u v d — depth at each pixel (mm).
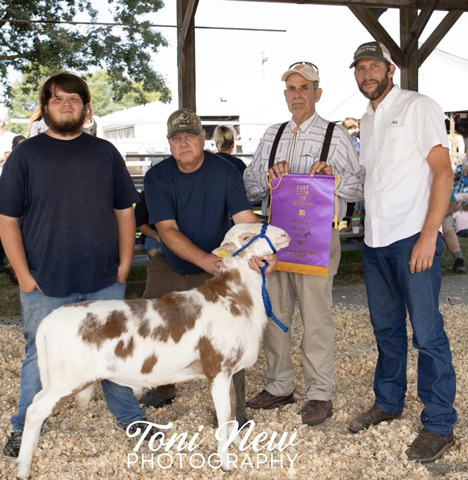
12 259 3607
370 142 4020
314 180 4051
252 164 4582
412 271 3746
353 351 5781
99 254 3727
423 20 9680
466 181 13180
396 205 3838
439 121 3691
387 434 3910
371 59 3828
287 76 4250
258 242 3658
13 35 14477
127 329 3383
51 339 3322
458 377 4957
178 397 4684
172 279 4344
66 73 3547
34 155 3529
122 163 3881
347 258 10773
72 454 3656
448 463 3666
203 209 4105
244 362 3654
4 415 4176
